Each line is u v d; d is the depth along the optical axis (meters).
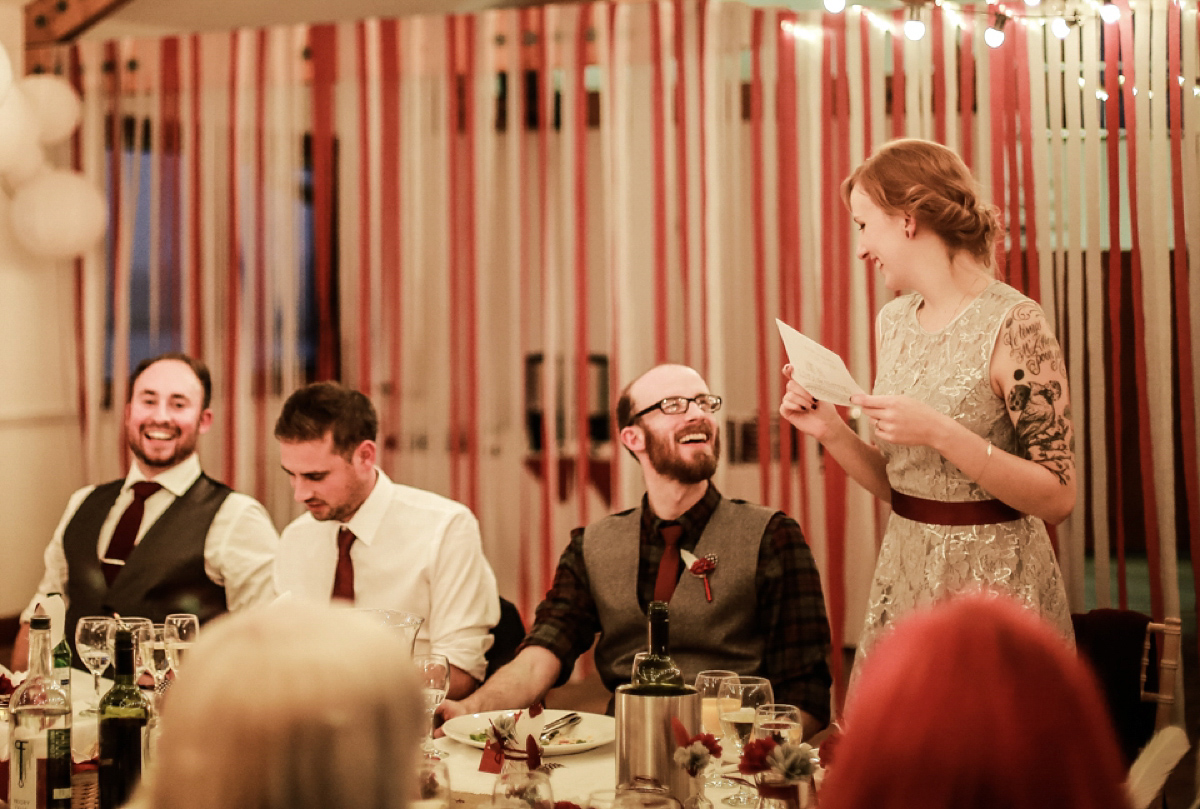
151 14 5.43
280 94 5.12
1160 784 1.33
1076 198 4.29
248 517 3.12
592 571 2.40
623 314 4.83
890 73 4.54
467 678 2.63
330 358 5.13
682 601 2.30
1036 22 4.28
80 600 3.06
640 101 4.82
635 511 2.44
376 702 0.56
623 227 4.82
